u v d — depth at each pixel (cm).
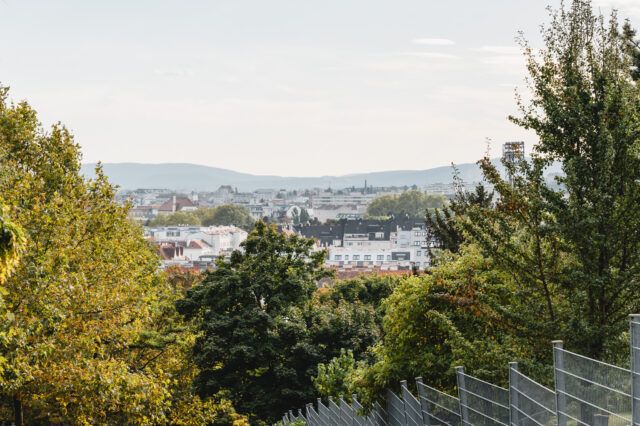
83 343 2941
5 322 2350
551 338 1894
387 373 2288
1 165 3078
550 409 1178
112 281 3325
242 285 4894
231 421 4347
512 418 1315
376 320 5294
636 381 956
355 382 2358
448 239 3706
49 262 2778
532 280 1983
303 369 4716
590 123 1869
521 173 1969
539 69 1958
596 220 1792
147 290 4016
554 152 1955
